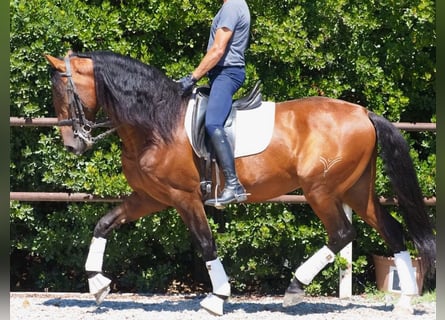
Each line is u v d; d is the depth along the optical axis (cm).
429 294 1143
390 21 1166
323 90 1159
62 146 1145
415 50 1165
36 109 1133
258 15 1153
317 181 952
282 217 1139
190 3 1146
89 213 1163
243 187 938
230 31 920
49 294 1166
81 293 1192
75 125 932
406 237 1169
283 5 1173
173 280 1274
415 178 972
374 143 975
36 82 1134
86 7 1153
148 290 1227
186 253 1280
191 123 940
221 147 921
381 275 1179
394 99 1155
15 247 1221
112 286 1248
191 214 952
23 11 1111
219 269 962
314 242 1158
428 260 969
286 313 995
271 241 1146
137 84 933
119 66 937
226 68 938
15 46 1126
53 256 1200
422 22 1145
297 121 962
